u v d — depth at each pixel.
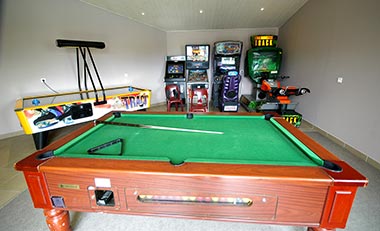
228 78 4.56
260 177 0.96
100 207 1.15
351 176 0.94
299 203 1.01
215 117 2.02
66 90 4.10
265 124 1.82
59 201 1.17
